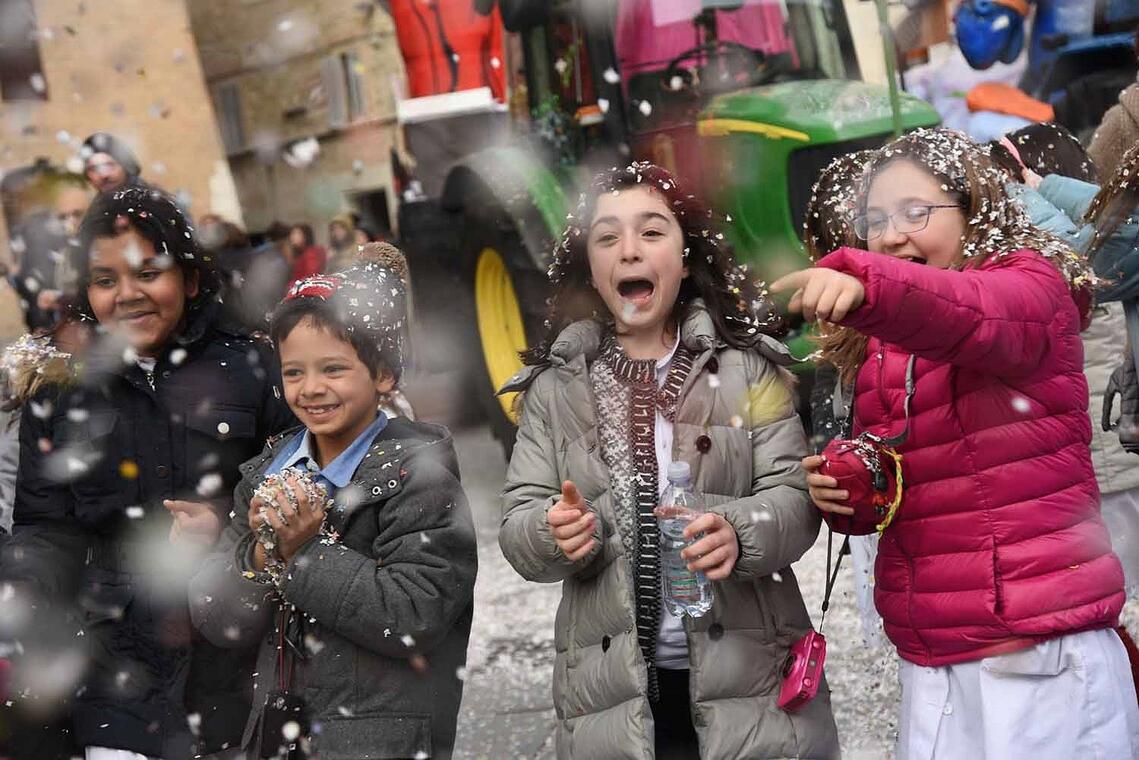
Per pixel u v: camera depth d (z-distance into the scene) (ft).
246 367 9.92
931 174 8.34
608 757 8.66
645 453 9.07
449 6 27.37
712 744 8.59
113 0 53.83
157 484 9.60
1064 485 8.15
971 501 8.15
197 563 9.30
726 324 9.32
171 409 9.67
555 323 9.71
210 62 59.57
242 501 9.23
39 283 22.08
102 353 9.72
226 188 56.65
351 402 8.88
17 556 9.40
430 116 27.81
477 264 25.41
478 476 25.77
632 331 9.38
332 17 56.49
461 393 29.01
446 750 8.92
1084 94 26.27
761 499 8.73
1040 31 26.78
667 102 23.12
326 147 57.93
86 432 9.57
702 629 8.68
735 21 23.06
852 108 21.89
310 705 8.60
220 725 9.31
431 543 8.63
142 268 9.55
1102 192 10.53
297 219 58.23
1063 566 8.07
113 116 53.72
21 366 9.68
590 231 9.27
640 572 8.95
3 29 50.85
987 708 8.12
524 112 25.84
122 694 9.30
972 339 7.58
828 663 14.62
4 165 50.83
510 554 9.07
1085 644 8.11
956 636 8.23
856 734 12.71
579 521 8.47
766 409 9.16
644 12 22.98
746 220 22.25
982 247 8.25
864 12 25.84
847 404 9.49
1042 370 8.02
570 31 24.08
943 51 28.07
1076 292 8.55
